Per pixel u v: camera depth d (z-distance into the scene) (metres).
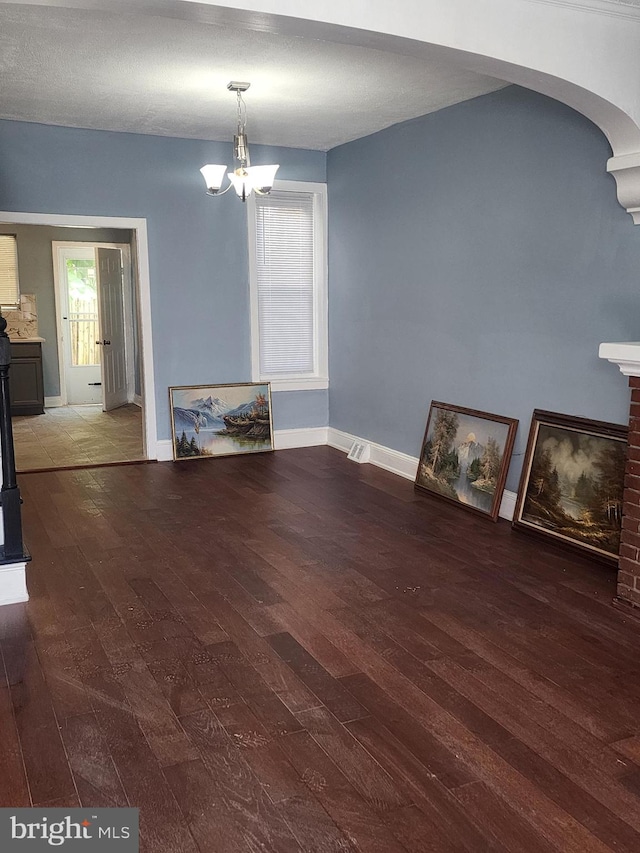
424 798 2.20
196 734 2.52
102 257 9.30
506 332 4.79
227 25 2.88
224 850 1.99
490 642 3.17
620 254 3.92
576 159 4.14
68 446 7.29
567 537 4.25
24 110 5.36
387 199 5.94
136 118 5.59
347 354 6.76
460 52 3.09
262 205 6.79
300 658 3.04
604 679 2.87
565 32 3.25
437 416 5.49
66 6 2.67
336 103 5.08
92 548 4.34
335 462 6.53
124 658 3.04
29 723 2.59
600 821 2.10
